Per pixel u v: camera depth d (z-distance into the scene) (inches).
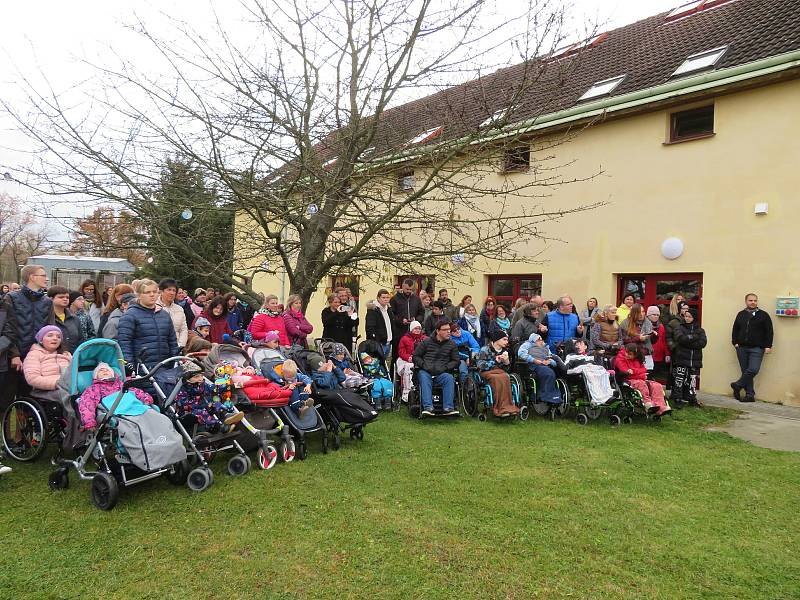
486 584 135.3
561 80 311.6
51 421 215.8
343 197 326.3
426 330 358.6
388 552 150.1
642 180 442.3
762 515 183.2
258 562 142.9
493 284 552.1
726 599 131.9
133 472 187.6
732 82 385.1
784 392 370.6
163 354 221.1
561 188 489.7
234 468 210.5
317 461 230.4
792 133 371.2
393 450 249.1
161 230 333.1
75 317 263.3
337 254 345.1
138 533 158.1
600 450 257.1
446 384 314.7
